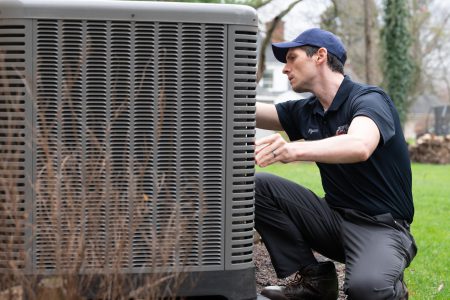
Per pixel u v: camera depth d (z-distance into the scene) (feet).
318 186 37.40
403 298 10.63
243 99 9.05
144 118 8.84
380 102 10.69
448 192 37.52
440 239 22.34
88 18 8.66
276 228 11.71
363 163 11.02
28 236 8.63
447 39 118.42
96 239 8.64
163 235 8.90
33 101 8.64
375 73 63.82
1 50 8.63
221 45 8.93
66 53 8.69
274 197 11.61
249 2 24.17
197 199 9.01
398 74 76.79
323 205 11.70
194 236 9.05
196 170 9.00
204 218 9.05
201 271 9.07
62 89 8.70
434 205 31.45
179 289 9.00
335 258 11.97
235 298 9.18
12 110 8.66
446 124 113.09
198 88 8.93
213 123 9.00
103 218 8.73
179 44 8.85
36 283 8.30
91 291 8.59
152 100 8.84
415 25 102.63
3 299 7.94
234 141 9.05
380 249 10.60
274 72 134.51
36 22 8.63
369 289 10.20
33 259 8.65
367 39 63.31
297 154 9.55
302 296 11.89
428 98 159.84
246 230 9.25
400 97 77.36
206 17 8.86
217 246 9.11
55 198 8.49
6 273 8.29
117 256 8.21
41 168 8.69
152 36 8.79
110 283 8.11
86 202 8.68
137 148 8.85
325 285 11.88
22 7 8.59
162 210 8.93
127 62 8.77
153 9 8.75
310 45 11.23
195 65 8.90
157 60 8.81
